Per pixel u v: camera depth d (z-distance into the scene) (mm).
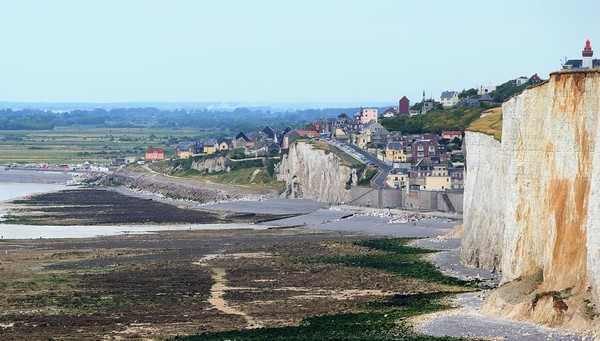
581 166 187250
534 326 175000
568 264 183875
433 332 178750
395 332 181500
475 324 181500
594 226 171875
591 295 172750
